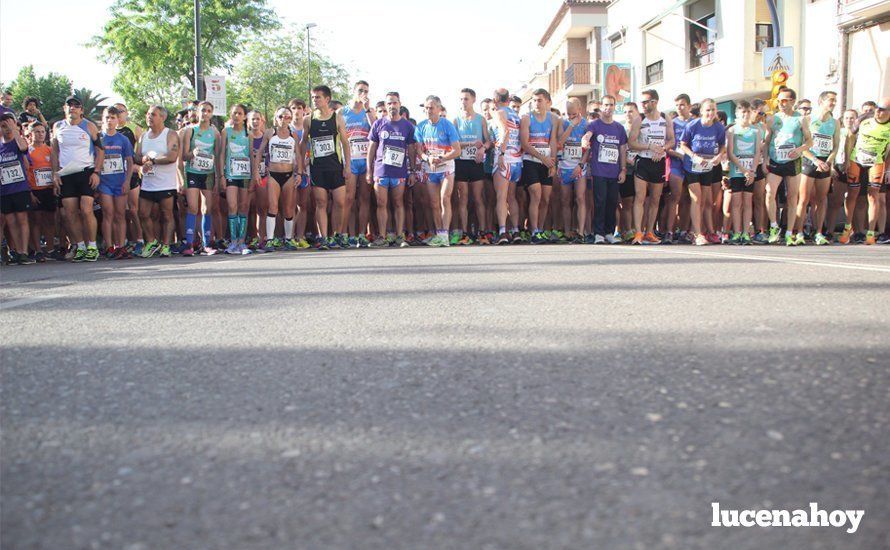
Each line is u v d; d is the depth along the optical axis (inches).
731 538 60.0
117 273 293.3
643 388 100.6
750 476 71.4
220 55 1530.5
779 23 900.0
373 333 142.9
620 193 476.4
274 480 73.2
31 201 405.1
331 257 344.5
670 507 65.4
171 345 137.2
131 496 70.4
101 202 411.8
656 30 1162.6
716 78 991.6
